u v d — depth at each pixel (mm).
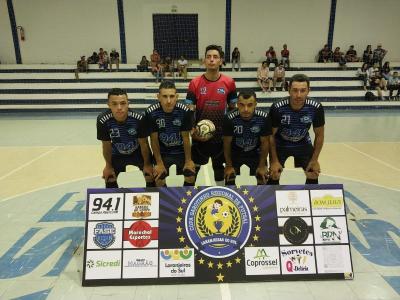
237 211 2928
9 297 2711
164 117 3457
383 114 12719
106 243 2865
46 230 3877
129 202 2926
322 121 3590
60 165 6504
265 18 15953
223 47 16297
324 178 5547
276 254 2869
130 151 3662
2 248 3480
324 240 2910
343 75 15430
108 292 2752
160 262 2846
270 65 15625
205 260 2854
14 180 5668
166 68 15281
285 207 2947
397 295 2693
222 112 3889
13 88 14906
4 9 15500
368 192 4922
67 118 12523
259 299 2643
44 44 16047
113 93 3156
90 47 16172
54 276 2998
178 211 2920
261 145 3580
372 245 3475
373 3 15852
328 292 2721
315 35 16203
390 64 16234
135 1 15695
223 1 15711
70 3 15609
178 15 15906
